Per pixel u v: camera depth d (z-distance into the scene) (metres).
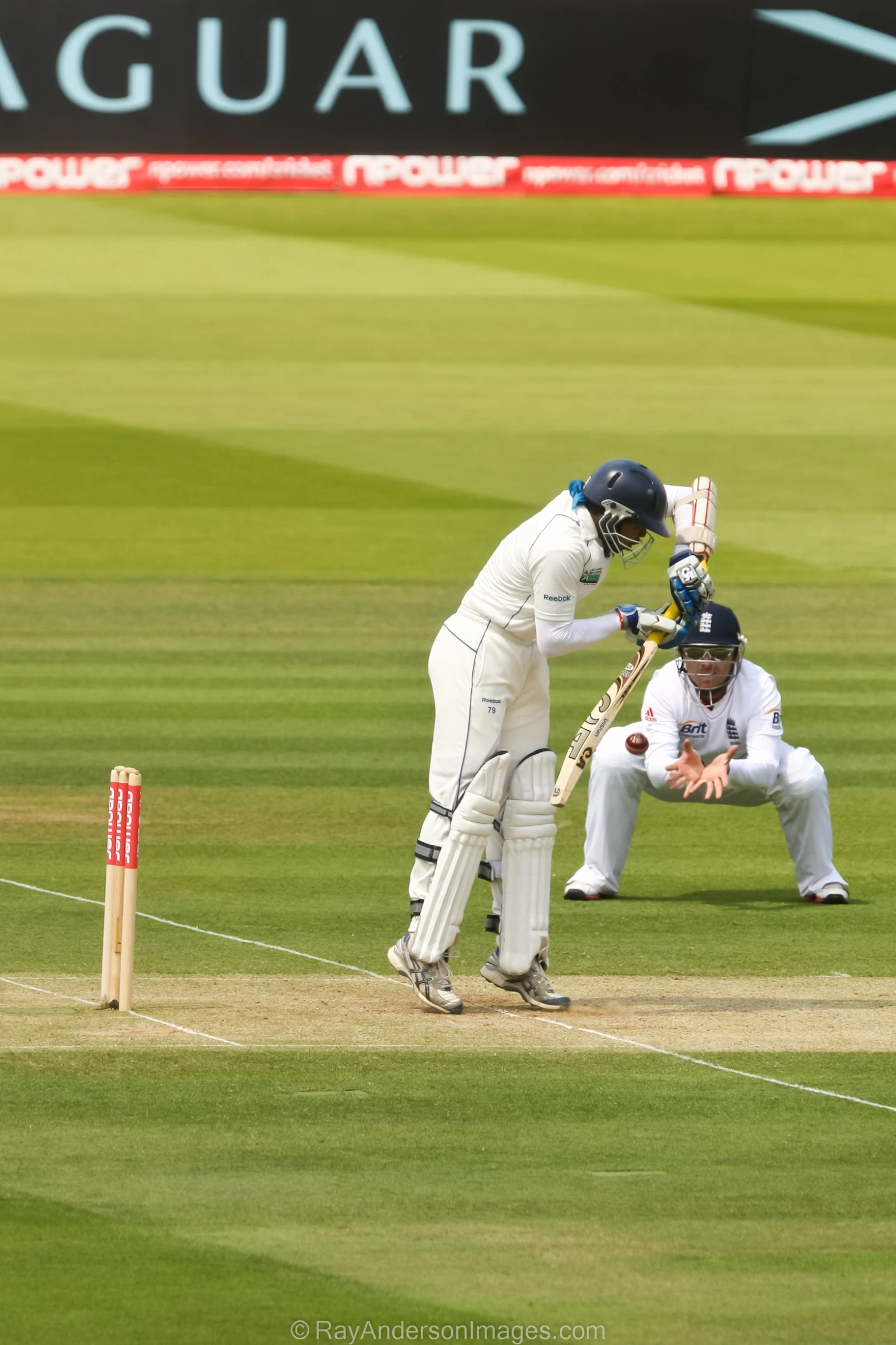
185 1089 19.75
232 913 28.38
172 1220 16.23
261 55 120.44
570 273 113.06
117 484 77.75
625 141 121.44
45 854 32.03
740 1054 21.36
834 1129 18.77
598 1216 16.45
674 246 117.69
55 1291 14.78
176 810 35.81
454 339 101.56
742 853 33.97
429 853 23.19
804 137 120.75
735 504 75.56
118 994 22.94
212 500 75.69
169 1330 14.15
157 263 113.62
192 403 90.38
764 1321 14.42
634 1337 14.13
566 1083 20.17
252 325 103.38
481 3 120.38
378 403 90.62
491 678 22.80
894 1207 16.75
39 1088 19.67
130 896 22.69
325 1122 18.78
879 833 34.81
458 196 122.56
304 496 76.25
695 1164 17.75
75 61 120.25
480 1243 15.84
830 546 69.62
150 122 121.19
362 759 40.72
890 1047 21.77
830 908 29.58
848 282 112.00
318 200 122.44
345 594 61.97
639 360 98.38
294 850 32.81
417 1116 19.00
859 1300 14.80
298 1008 23.12
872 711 46.31
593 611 59.59
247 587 62.94
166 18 120.00
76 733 43.03
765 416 89.19
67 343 100.12
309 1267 15.31
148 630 56.38
